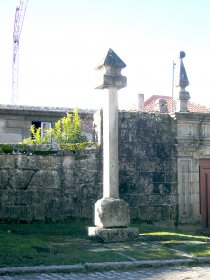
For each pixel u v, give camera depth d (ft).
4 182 36.42
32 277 20.17
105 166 30.89
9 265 21.52
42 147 38.19
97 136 39.34
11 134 63.82
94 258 23.43
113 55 30.83
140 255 24.52
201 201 42.04
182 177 41.16
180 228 40.50
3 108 62.80
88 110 65.46
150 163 40.14
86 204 37.99
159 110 63.46
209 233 40.22
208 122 42.22
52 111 64.59
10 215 36.27
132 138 39.70
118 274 21.27
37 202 37.06
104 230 29.07
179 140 41.11
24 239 27.91
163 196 40.32
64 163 38.04
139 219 39.29
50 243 28.32
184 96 42.04
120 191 38.83
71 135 44.73
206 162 42.60
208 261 24.22
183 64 42.75
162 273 21.58
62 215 37.50
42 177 37.42
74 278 20.24
